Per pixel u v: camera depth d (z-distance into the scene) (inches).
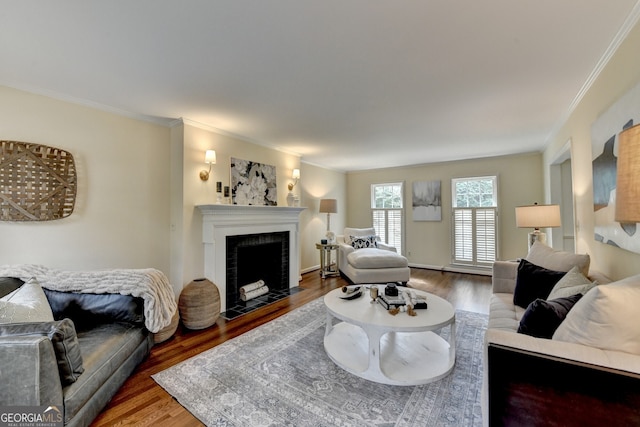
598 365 37.1
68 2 53.0
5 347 48.8
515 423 40.9
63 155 96.8
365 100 102.7
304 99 101.3
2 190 86.2
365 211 258.5
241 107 108.8
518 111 114.1
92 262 103.7
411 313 81.0
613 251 77.7
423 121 125.9
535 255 101.7
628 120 62.7
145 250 118.6
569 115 113.7
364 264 169.5
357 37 65.6
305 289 169.6
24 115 90.1
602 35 65.2
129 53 71.6
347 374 78.5
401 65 78.5
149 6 54.5
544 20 59.7
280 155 176.6
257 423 60.1
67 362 54.2
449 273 209.2
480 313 126.3
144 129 119.4
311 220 225.5
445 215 219.6
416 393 70.0
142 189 118.2
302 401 67.2
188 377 77.3
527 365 40.6
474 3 54.5
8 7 53.8
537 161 186.5
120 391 71.1
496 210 199.2
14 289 75.8
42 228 93.4
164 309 88.1
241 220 141.9
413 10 56.4
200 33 63.6
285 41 67.1
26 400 48.6
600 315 39.9
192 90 93.6
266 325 114.1
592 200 91.4
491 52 72.2
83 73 81.6
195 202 126.0
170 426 59.5
